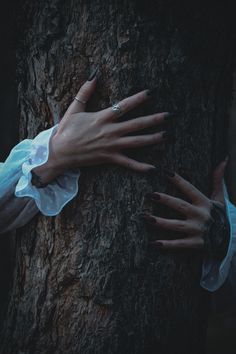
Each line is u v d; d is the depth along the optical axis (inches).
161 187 38.8
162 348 39.3
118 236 38.4
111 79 38.0
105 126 37.2
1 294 115.5
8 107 129.6
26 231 40.8
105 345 38.2
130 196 38.4
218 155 42.1
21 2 40.5
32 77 40.1
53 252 39.4
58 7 38.7
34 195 37.3
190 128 39.5
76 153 37.2
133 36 38.0
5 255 120.1
